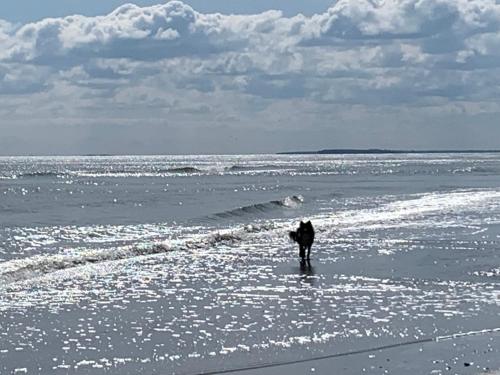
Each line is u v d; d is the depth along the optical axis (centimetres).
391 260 2697
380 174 13625
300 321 1717
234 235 3441
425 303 1922
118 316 1761
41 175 13362
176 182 10375
